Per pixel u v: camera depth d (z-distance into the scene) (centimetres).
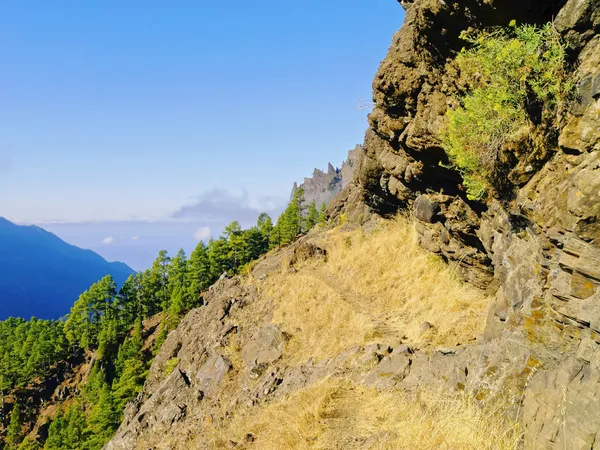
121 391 3616
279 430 806
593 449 356
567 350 492
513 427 503
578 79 481
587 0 446
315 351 1374
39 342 6284
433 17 725
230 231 6259
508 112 589
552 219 530
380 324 1252
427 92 925
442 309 1171
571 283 470
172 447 1402
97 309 6725
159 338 4988
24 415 5731
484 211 947
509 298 659
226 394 1530
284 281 2048
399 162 1273
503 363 594
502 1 566
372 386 850
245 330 1847
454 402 608
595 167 442
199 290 5628
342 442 661
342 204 3306
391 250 1733
